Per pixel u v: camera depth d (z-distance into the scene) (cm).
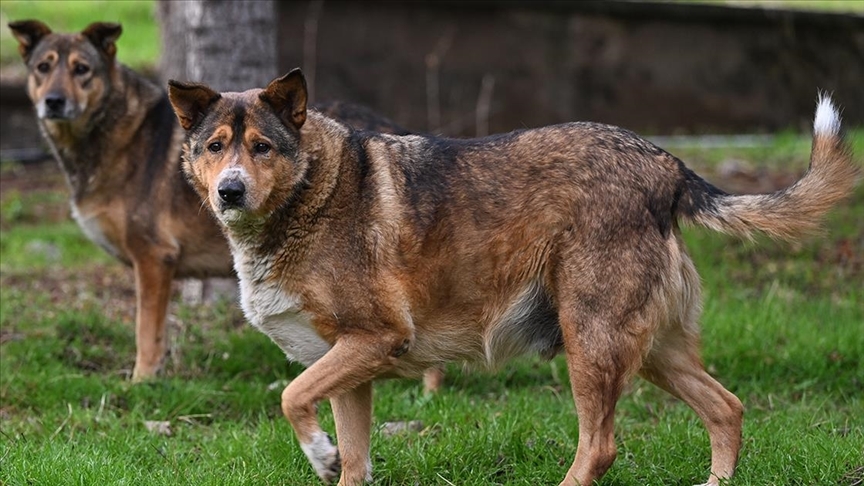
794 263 1165
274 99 608
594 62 1844
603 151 602
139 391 823
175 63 1302
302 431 598
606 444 593
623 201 591
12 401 802
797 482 623
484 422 732
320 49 1744
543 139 614
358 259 603
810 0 2392
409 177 617
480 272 610
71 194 934
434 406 781
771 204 608
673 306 606
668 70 1867
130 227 902
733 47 1886
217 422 789
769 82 1906
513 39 1812
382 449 685
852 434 691
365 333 603
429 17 1778
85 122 899
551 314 612
